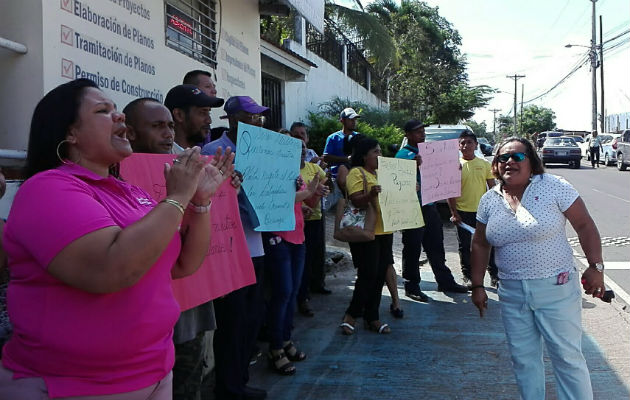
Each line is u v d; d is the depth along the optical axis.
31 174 1.89
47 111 1.84
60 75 3.17
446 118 34.22
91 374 1.75
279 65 11.09
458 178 6.44
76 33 3.31
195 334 3.00
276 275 4.29
